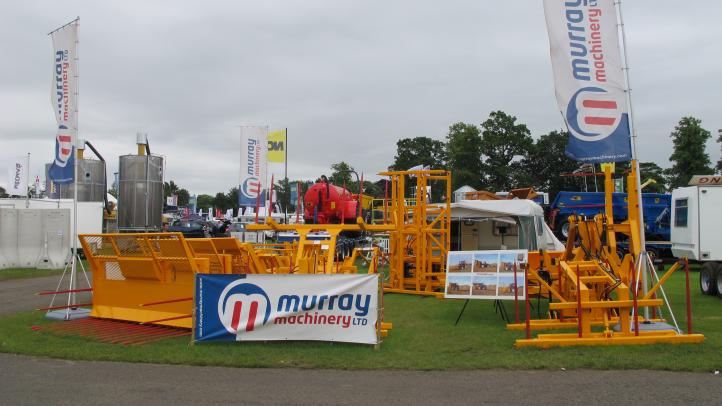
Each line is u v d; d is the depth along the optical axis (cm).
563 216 2673
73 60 1200
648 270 1073
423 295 1493
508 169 6681
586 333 845
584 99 973
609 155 966
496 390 612
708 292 1447
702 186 1510
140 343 850
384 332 909
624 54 981
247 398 587
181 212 6284
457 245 1930
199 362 735
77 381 653
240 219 4094
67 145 1182
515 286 964
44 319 1082
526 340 826
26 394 600
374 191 3469
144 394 601
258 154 2509
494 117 6875
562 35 982
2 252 2247
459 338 892
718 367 692
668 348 794
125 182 2302
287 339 828
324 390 616
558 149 6850
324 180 2116
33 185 5338
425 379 661
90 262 1108
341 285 822
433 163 7819
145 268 1006
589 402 567
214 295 838
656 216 2489
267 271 1058
